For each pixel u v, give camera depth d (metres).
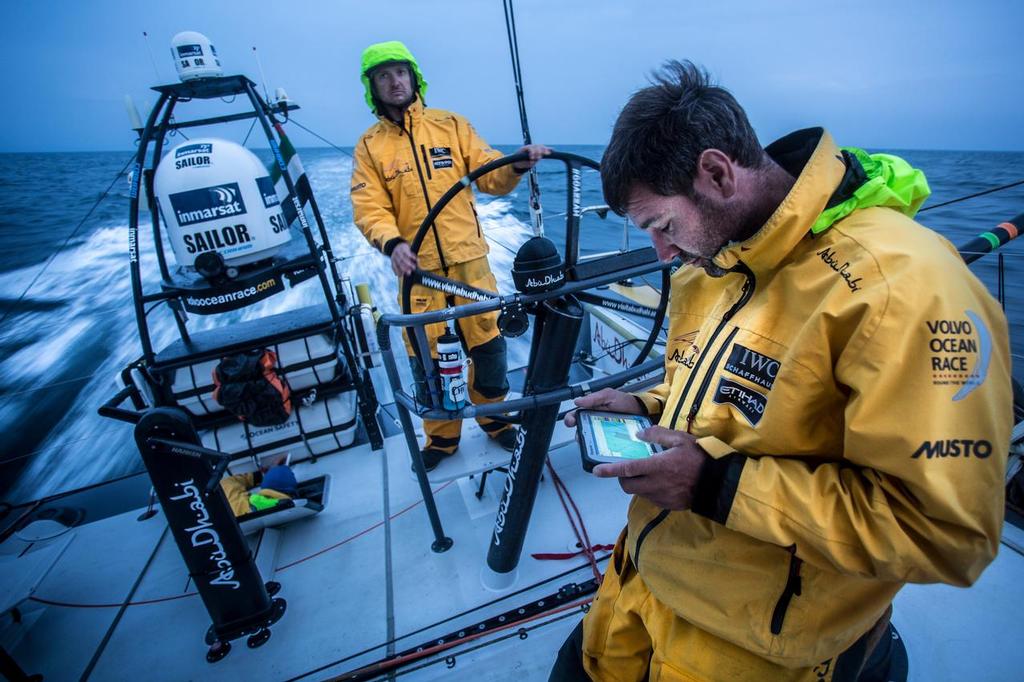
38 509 2.72
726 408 0.81
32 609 1.98
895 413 0.57
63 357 6.66
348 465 2.70
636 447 0.98
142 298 2.22
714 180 0.68
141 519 2.48
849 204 0.69
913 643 1.52
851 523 0.62
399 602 1.87
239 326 2.68
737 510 0.70
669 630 0.96
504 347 2.37
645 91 0.71
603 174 0.76
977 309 0.58
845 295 0.63
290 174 2.54
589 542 2.04
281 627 1.80
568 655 1.28
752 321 0.78
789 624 0.78
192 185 2.11
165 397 2.40
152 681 1.67
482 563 2.00
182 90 2.27
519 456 1.55
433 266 2.20
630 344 2.91
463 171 2.18
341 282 3.08
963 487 0.56
